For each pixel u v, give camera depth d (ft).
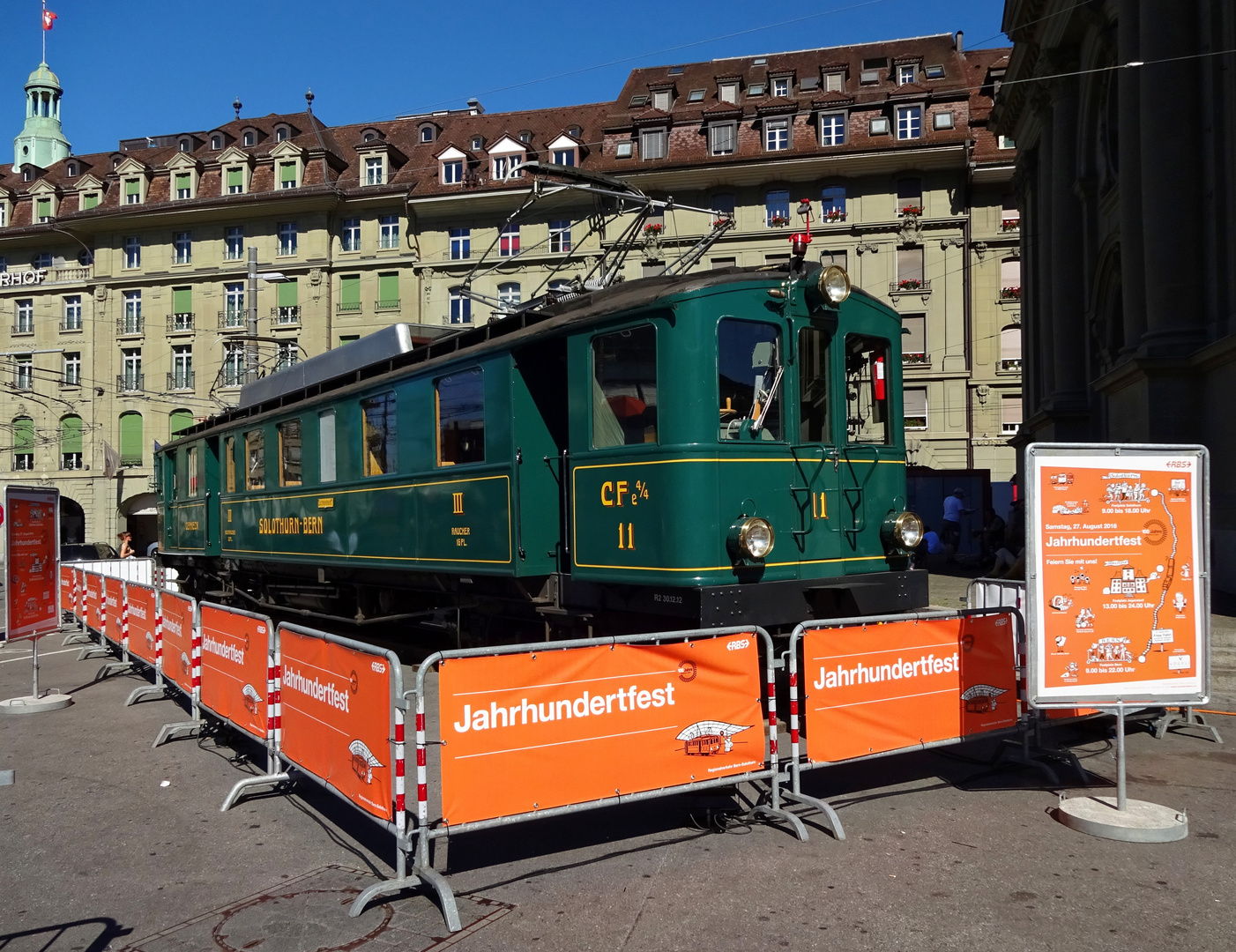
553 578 25.91
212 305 139.54
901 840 17.29
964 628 20.53
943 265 117.39
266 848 17.58
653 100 132.05
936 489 80.12
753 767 18.06
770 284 23.26
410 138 145.28
